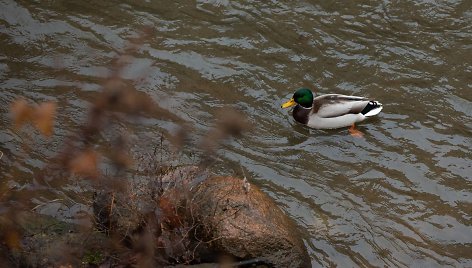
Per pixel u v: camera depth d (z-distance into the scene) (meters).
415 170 9.97
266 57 11.98
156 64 11.69
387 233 8.92
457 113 10.99
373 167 10.03
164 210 8.01
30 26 12.29
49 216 8.44
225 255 7.79
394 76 11.65
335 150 10.33
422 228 9.04
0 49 11.75
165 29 12.45
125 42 12.10
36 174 9.32
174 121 10.59
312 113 10.66
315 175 9.84
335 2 13.11
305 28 12.59
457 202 9.45
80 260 7.83
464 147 10.37
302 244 8.33
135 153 9.84
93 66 11.55
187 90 11.21
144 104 10.83
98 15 12.66
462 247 8.80
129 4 12.99
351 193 9.54
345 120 10.66
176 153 9.91
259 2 13.09
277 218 8.11
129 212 8.11
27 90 10.91
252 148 10.23
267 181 9.65
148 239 7.88
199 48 12.08
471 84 11.52
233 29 12.53
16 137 9.96
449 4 13.06
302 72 11.70
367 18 12.81
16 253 7.84
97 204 8.39
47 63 11.54
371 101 10.71
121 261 7.83
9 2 12.79
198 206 7.97
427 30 12.57
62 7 12.80
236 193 8.08
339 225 8.99
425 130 10.67
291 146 10.36
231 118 10.70
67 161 9.51
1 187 9.05
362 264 8.48
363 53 12.09
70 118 10.41
